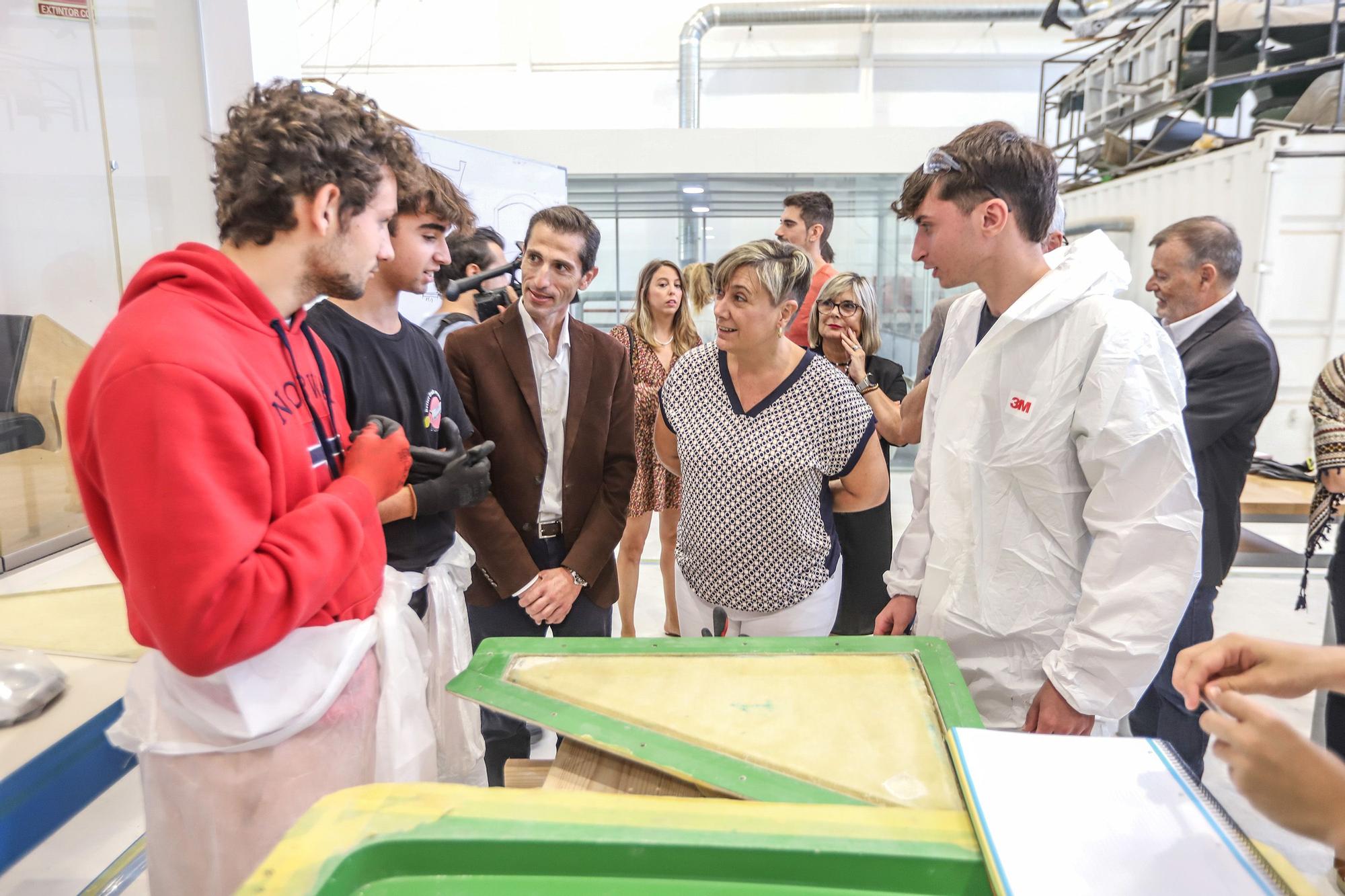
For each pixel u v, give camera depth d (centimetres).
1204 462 178
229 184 81
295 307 89
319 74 681
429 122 693
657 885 58
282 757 86
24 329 167
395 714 95
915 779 72
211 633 70
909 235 532
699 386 156
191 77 195
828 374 148
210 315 76
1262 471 268
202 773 84
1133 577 104
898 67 683
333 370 102
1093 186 484
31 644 120
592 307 555
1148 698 190
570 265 159
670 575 296
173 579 67
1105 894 55
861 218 527
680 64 659
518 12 676
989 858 58
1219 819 63
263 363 82
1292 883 56
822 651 97
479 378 160
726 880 58
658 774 76
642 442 279
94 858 157
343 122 82
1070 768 69
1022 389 112
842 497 161
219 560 69
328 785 90
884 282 539
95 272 185
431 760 100
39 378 169
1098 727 122
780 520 147
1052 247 167
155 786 86
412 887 57
